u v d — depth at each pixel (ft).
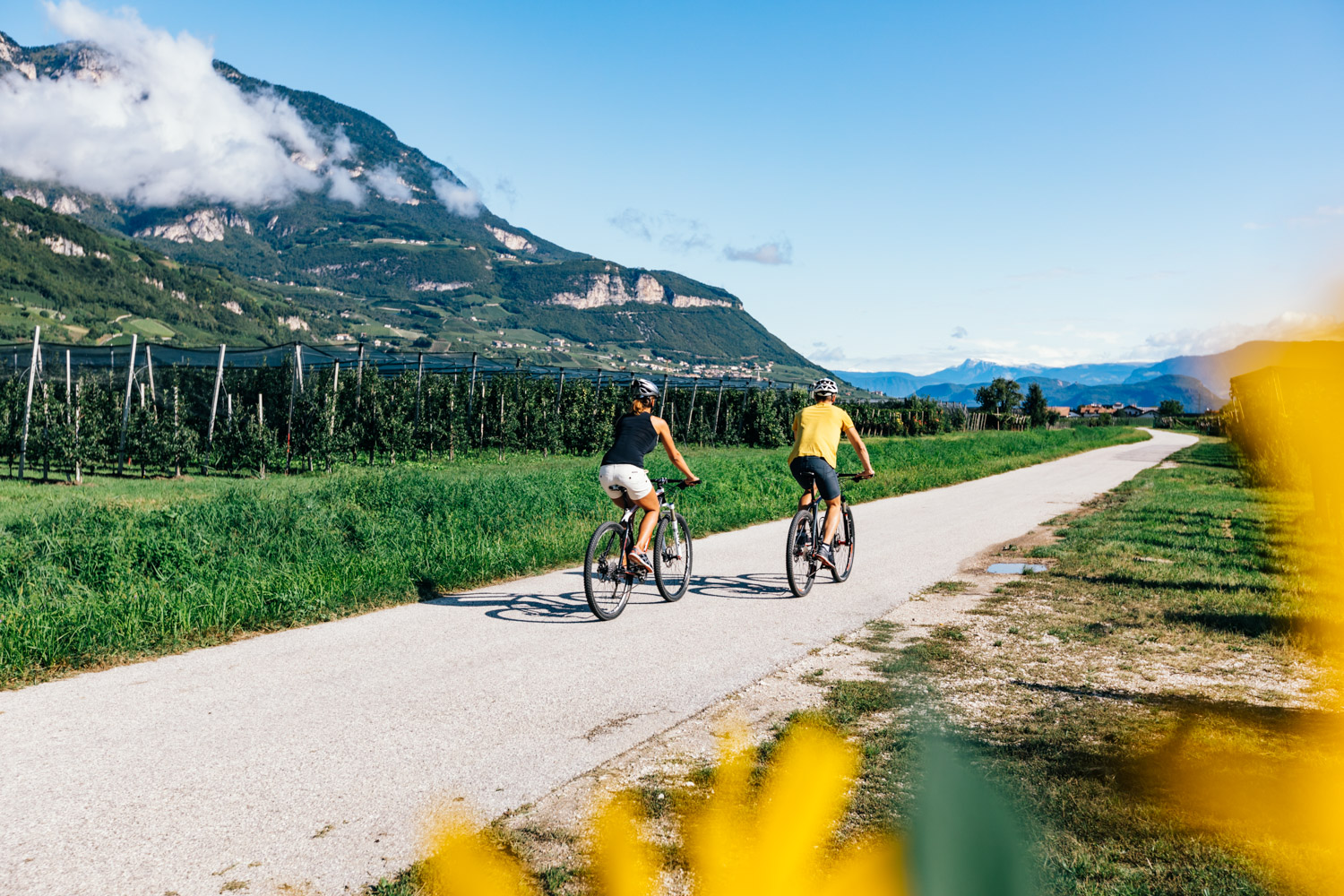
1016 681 14.94
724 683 14.89
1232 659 16.52
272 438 61.67
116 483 53.72
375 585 21.68
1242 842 8.86
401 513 30.37
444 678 14.96
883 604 21.89
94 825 9.24
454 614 20.21
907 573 26.53
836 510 23.95
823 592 23.52
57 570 20.56
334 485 34.47
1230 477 69.31
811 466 23.61
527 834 9.23
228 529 26.04
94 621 16.85
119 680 14.64
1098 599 22.26
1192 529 36.52
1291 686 14.67
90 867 8.35
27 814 9.48
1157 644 17.62
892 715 13.09
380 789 10.32
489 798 10.12
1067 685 14.67
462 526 29.68
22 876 8.14
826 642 17.87
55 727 12.30
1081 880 8.10
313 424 64.85
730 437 118.21
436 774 10.81
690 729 12.55
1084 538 33.73
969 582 24.94
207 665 15.66
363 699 13.78
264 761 11.14
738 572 26.84
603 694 14.21
